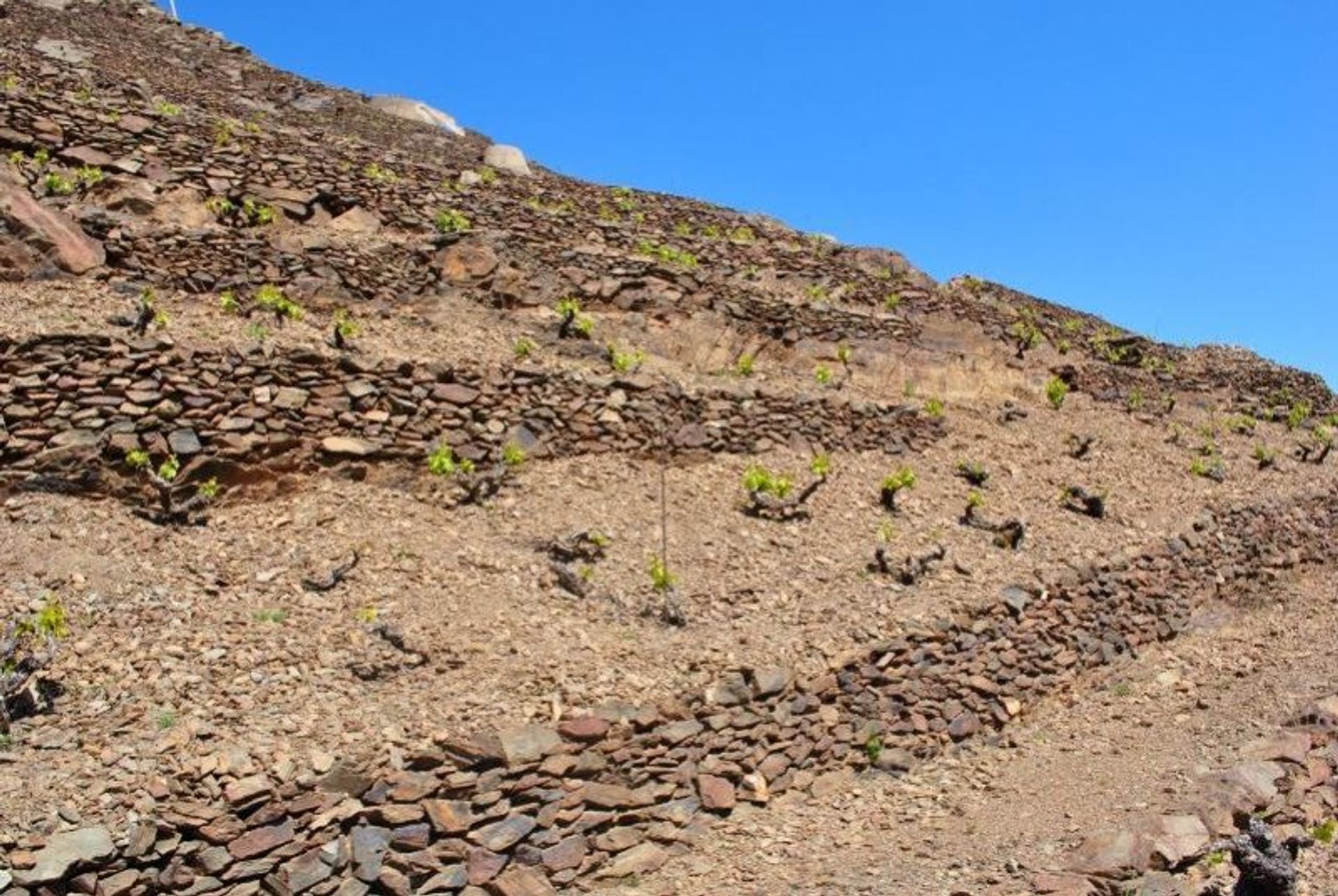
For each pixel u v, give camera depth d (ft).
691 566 44.52
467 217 63.98
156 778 27.17
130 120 56.65
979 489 58.59
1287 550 63.10
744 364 62.64
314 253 53.98
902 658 41.06
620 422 51.85
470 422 47.62
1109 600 50.39
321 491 42.65
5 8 84.12
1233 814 34.12
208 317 47.73
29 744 27.68
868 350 68.85
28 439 37.42
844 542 49.32
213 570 36.60
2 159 50.31
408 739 30.37
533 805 30.81
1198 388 84.02
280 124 79.51
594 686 34.50
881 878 30.40
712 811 33.99
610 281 63.41
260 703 30.86
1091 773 38.34
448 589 38.83
